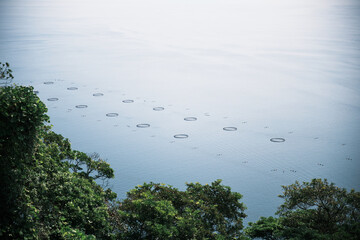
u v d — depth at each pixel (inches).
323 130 4183.1
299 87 6525.6
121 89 6195.9
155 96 5821.9
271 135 4008.4
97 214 644.7
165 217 692.1
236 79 7322.8
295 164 3166.8
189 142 3757.4
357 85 6515.8
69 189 635.5
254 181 2795.3
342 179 2871.6
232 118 4712.1
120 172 2957.7
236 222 935.0
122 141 3762.3
